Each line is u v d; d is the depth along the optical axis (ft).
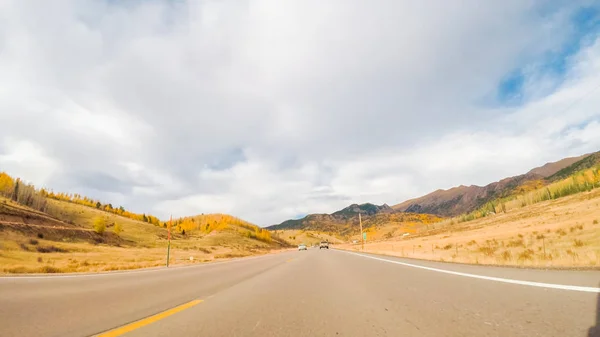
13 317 16.52
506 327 11.68
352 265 52.08
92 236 299.58
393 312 15.75
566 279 21.45
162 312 17.83
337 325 13.78
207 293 25.53
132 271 52.49
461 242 128.06
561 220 130.31
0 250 121.08
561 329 10.95
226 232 595.06
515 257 47.96
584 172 303.07
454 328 12.08
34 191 450.30
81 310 18.49
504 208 354.13
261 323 14.66
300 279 34.65
